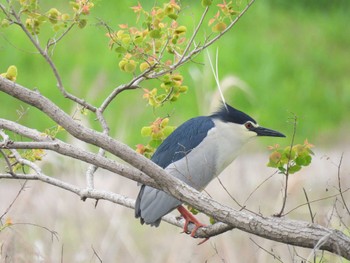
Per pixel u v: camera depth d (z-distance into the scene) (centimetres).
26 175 823
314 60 2839
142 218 979
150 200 973
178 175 1041
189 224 945
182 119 2316
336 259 945
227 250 1124
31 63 2538
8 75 779
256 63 2720
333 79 2786
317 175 1725
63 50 2577
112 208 1341
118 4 2756
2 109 2334
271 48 2791
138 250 1302
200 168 1052
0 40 2553
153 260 1259
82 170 1415
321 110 2612
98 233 1310
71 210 1360
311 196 1479
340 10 3131
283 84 2667
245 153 2011
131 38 816
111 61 2498
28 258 973
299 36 2948
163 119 884
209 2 816
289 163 773
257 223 709
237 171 1523
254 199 1521
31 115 2320
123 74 2439
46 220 1298
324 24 3041
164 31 831
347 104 2642
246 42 2803
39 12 824
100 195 825
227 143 1073
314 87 2694
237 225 712
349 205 1441
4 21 780
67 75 2506
